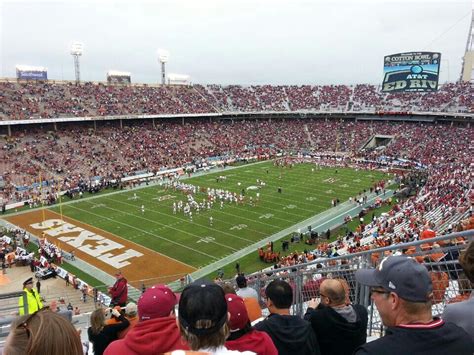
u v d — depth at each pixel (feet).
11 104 194.59
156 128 241.14
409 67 246.47
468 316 11.02
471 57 294.46
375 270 10.03
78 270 90.12
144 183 171.32
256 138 256.73
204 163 207.72
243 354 8.77
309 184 168.04
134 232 113.39
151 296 11.50
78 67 257.55
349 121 278.05
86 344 24.62
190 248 102.47
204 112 263.90
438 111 242.58
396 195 145.48
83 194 154.40
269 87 318.04
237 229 115.65
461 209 96.12
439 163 188.03
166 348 10.36
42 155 178.50
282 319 13.64
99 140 206.49
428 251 17.83
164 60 304.71
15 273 87.97
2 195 144.05
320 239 106.93
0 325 17.72
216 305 8.60
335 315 14.47
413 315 9.21
